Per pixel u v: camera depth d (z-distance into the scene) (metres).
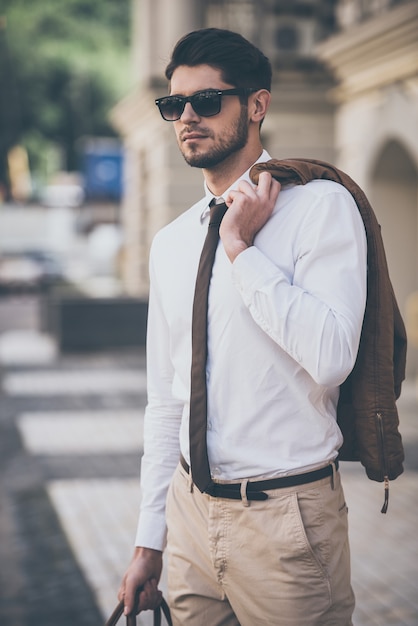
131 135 18.08
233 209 1.96
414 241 11.90
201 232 2.15
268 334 1.91
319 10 14.24
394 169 11.69
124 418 9.75
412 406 9.96
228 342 2.02
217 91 2.02
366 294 2.01
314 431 2.01
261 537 2.01
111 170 29.48
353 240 1.93
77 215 45.69
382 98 11.20
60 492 6.77
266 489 2.00
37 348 16.19
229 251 1.94
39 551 5.48
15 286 31.28
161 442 2.35
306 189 1.98
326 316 1.84
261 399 2.00
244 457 2.01
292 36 14.27
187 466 2.17
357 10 12.00
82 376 12.83
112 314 15.43
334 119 13.70
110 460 7.80
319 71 13.31
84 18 39.38
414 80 10.33
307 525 1.99
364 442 2.05
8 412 10.17
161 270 2.21
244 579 2.05
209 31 2.05
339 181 2.02
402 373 2.12
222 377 2.03
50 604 4.62
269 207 1.98
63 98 40.53
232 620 2.18
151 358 2.35
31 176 47.06
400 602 4.41
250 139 2.11
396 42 10.08
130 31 39.81
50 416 9.91
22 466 7.68
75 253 39.28
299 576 2.00
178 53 2.07
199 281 2.05
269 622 2.04
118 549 5.45
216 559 2.08
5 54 39.12
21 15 38.97
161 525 2.34
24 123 41.06
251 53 2.06
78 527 5.91
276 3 14.18
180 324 2.16
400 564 4.96
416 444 8.07
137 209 17.80
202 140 2.05
